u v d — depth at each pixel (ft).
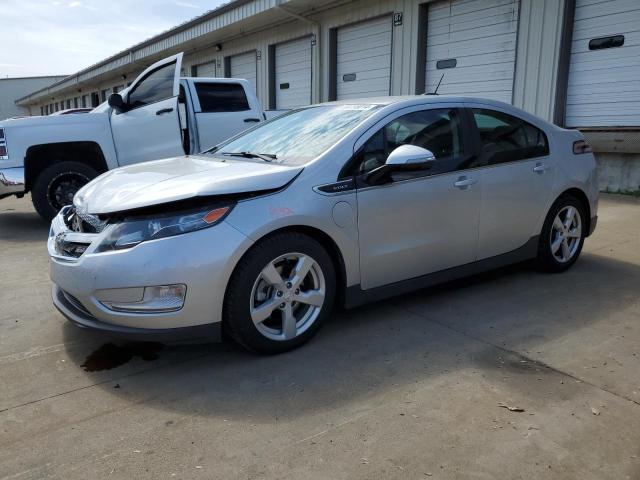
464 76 36.68
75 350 10.93
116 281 9.23
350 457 7.38
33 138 22.22
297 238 10.24
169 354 10.68
